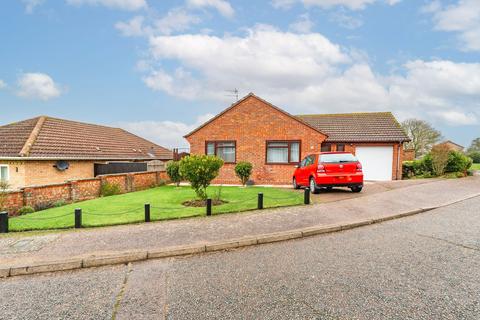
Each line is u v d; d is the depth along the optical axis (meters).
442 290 3.87
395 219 7.99
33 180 16.77
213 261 5.34
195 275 4.70
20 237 6.82
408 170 19.78
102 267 5.29
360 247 5.73
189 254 5.81
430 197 10.44
